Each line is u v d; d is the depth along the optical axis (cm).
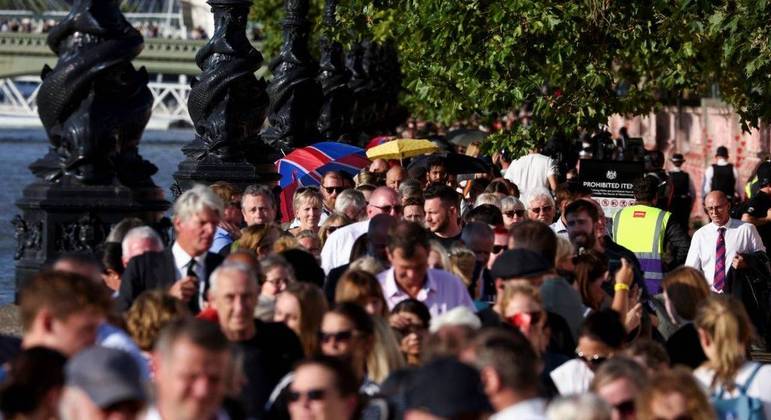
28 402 1576
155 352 1709
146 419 1670
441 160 4616
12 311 3212
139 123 3200
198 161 4269
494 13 4866
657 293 3691
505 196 3659
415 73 5200
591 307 2747
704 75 5547
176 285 2352
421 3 5150
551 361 2234
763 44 4466
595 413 1591
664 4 4722
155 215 3250
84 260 2133
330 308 2150
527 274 2420
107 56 3155
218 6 4266
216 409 1670
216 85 4238
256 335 2070
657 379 1775
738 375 2108
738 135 8756
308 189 3544
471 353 1773
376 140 6638
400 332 2238
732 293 3769
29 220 3186
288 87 5400
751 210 4581
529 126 5184
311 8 9856
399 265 2466
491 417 1706
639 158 7094
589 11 4991
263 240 2892
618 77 5762
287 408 1859
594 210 3106
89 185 3177
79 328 1756
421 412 1599
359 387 1817
